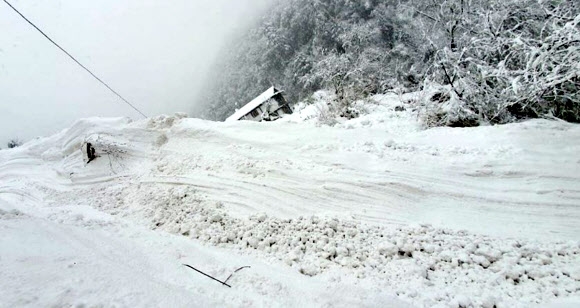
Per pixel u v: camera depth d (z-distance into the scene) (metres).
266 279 3.47
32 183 10.43
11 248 2.94
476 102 8.61
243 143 8.61
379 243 4.64
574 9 7.89
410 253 4.44
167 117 10.72
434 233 4.77
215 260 3.96
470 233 4.77
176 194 6.99
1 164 12.98
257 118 32.78
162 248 4.09
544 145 6.55
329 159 7.18
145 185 7.96
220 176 7.38
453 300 3.36
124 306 2.24
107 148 9.98
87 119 12.68
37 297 2.15
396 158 6.90
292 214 5.72
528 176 5.75
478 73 8.93
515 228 4.80
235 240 5.12
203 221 5.74
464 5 10.27
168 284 2.90
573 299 3.39
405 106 11.05
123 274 2.79
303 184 6.45
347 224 5.20
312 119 11.61
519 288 3.69
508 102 7.88
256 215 5.71
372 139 8.03
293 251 4.59
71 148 11.73
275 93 32.91
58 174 10.48
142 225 6.01
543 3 8.32
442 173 6.20
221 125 9.74
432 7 11.62
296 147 7.96
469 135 7.59
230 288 3.22
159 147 9.74
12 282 2.28
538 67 7.46
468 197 5.55
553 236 4.54
